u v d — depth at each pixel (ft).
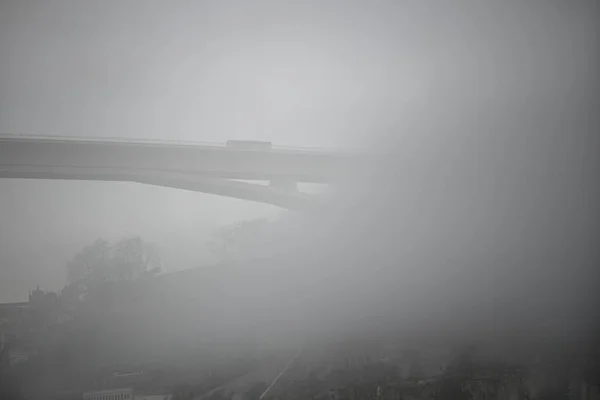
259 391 145.69
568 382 135.03
